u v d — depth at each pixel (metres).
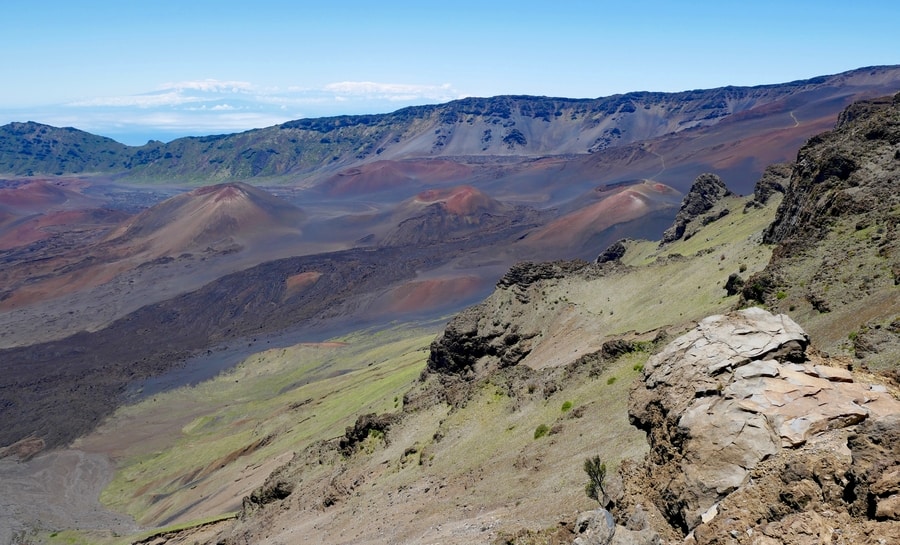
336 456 93.50
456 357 114.00
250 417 174.38
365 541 55.34
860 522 20.97
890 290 48.78
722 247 110.44
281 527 79.81
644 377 36.62
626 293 108.69
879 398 28.06
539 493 45.69
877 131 80.50
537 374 75.50
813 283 58.72
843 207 70.12
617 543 26.73
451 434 73.38
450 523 49.06
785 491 23.97
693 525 26.34
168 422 194.00
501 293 123.25
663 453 31.53
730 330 34.44
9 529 134.50
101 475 164.38
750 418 28.39
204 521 105.19
